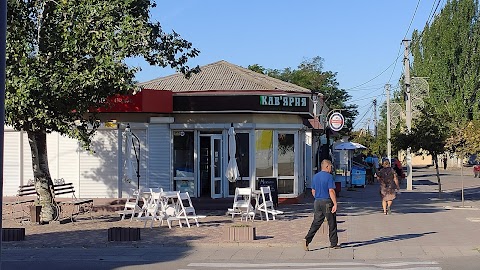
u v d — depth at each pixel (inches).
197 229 684.1
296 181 999.6
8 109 627.8
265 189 777.6
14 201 920.9
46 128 692.7
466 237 613.0
